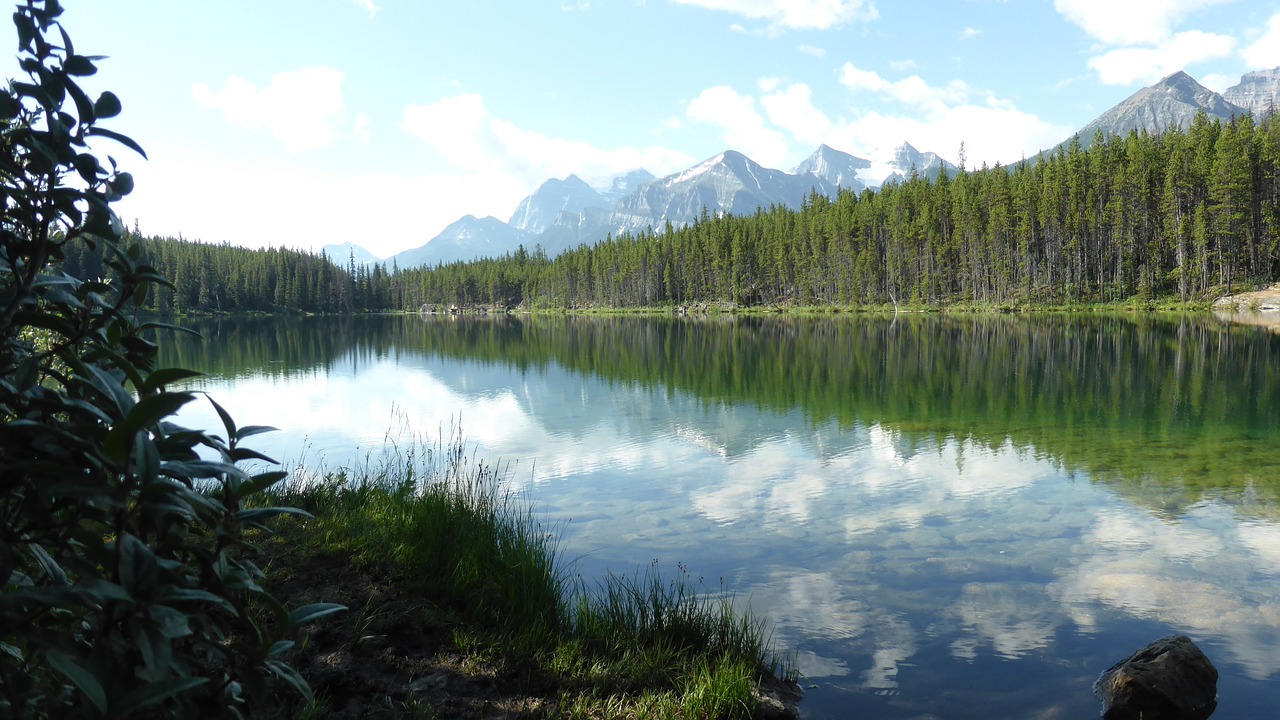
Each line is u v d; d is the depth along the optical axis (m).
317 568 4.86
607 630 4.52
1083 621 5.28
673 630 4.61
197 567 1.31
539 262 161.38
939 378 21.42
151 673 0.95
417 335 55.72
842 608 5.52
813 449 12.02
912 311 83.06
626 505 8.65
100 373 1.05
